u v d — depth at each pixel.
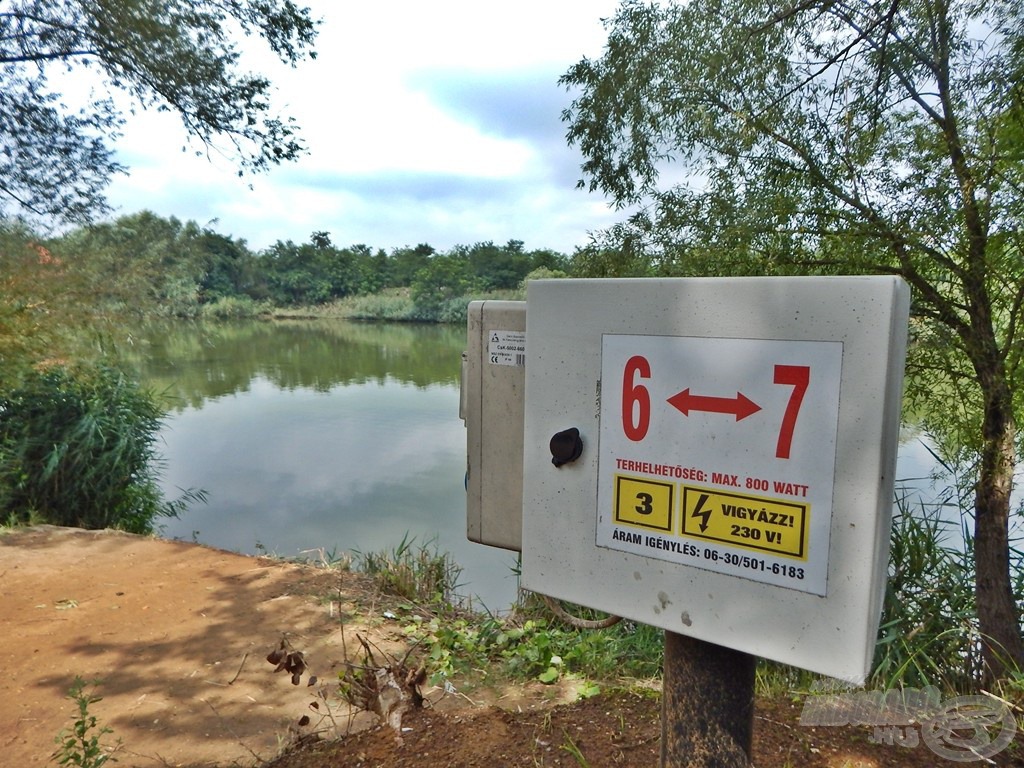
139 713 3.08
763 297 1.40
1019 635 3.50
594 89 4.73
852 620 1.35
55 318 7.00
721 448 1.48
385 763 2.52
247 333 33.97
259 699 3.19
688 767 1.66
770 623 1.44
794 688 3.06
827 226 3.65
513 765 2.39
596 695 2.98
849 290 1.31
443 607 4.55
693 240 4.22
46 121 6.90
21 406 7.50
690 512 1.52
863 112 3.56
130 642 3.83
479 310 2.18
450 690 3.13
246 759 2.70
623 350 1.59
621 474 1.61
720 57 3.86
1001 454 3.50
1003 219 3.26
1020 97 3.16
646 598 1.60
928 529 3.98
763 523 1.43
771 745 2.36
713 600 1.51
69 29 6.63
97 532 6.15
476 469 2.22
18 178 6.95
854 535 1.34
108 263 7.59
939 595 3.80
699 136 4.09
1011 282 3.34
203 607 4.35
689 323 1.50
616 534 1.63
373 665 3.01
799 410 1.38
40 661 3.61
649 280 1.54
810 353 1.36
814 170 3.60
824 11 3.54
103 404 7.75
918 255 3.50
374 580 4.89
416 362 22.47
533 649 3.49
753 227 3.74
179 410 14.27
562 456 1.66
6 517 6.89
